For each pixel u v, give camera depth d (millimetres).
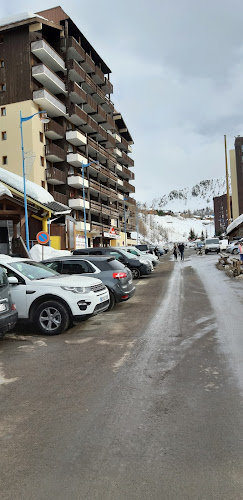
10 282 7336
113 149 59312
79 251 14625
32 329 7859
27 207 21156
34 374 5012
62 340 6848
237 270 17016
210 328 7273
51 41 40906
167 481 2621
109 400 4055
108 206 54438
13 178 23562
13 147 35031
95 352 5961
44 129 37531
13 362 5586
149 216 159750
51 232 27125
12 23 35219
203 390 4234
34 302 7434
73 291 7352
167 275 19844
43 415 3744
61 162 41094
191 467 2775
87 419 3621
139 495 2486
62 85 39594
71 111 40719
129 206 73312
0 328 6059
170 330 7254
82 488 2578
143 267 18250
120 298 9852
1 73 35719
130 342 6492
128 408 3838
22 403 4062
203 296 11625
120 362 5387
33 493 2545
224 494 2477
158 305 10320
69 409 3865
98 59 50500
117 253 18531
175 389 4297
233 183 91625
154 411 3746
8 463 2916
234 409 3730
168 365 5164
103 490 2549
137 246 34094
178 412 3703
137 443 3143
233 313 8680
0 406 4004
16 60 35469
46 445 3162
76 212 43312
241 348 5828
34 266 8531
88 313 7371
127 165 70312
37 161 35406
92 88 47125
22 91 35125
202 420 3520
